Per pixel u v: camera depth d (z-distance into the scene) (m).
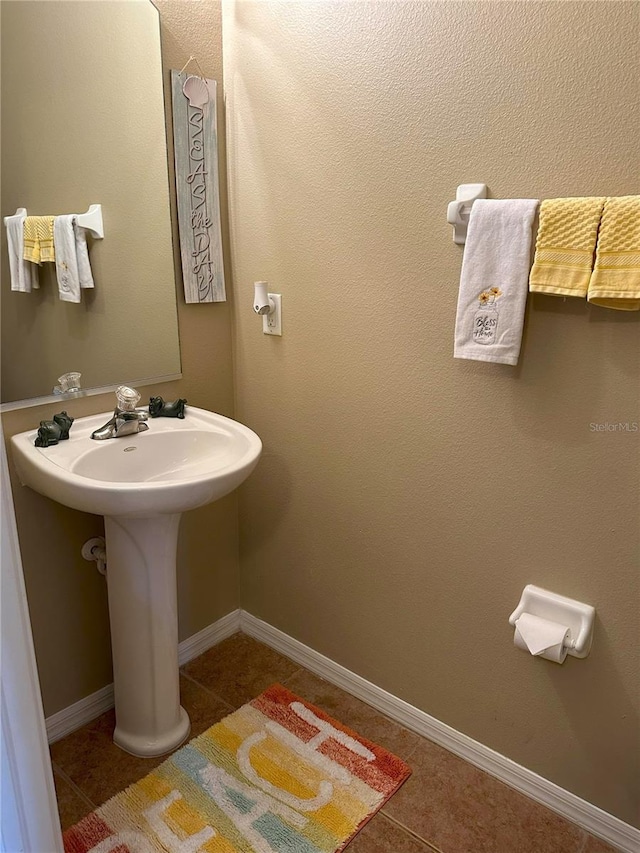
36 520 1.54
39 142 1.38
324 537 1.83
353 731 1.74
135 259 1.61
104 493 1.24
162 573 1.54
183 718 1.73
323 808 1.50
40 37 1.35
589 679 1.40
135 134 1.55
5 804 0.97
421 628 1.67
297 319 1.71
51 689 1.68
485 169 1.29
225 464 1.55
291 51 1.53
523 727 1.54
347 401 1.66
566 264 1.16
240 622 2.17
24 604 0.98
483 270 1.26
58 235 1.45
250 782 1.56
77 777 1.58
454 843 1.43
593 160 1.16
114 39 1.47
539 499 1.38
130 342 1.65
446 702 1.67
